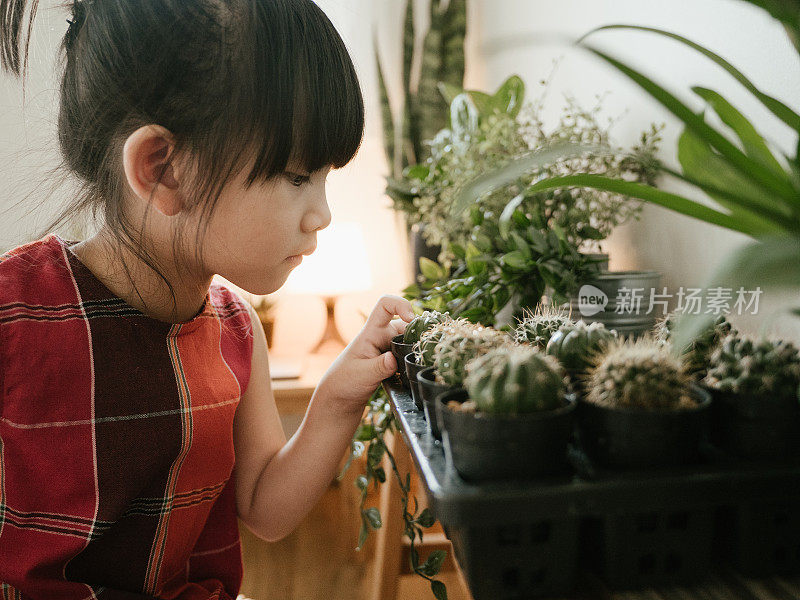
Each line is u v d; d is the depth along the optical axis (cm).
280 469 84
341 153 61
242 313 86
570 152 43
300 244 61
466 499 37
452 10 218
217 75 54
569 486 38
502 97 117
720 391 43
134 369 68
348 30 233
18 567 65
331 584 165
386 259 251
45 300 66
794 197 39
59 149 67
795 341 64
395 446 111
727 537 44
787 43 63
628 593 42
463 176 101
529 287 94
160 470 70
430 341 59
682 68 85
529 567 41
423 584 123
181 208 57
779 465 41
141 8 56
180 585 79
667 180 94
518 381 40
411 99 228
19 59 67
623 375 42
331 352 236
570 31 126
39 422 65
